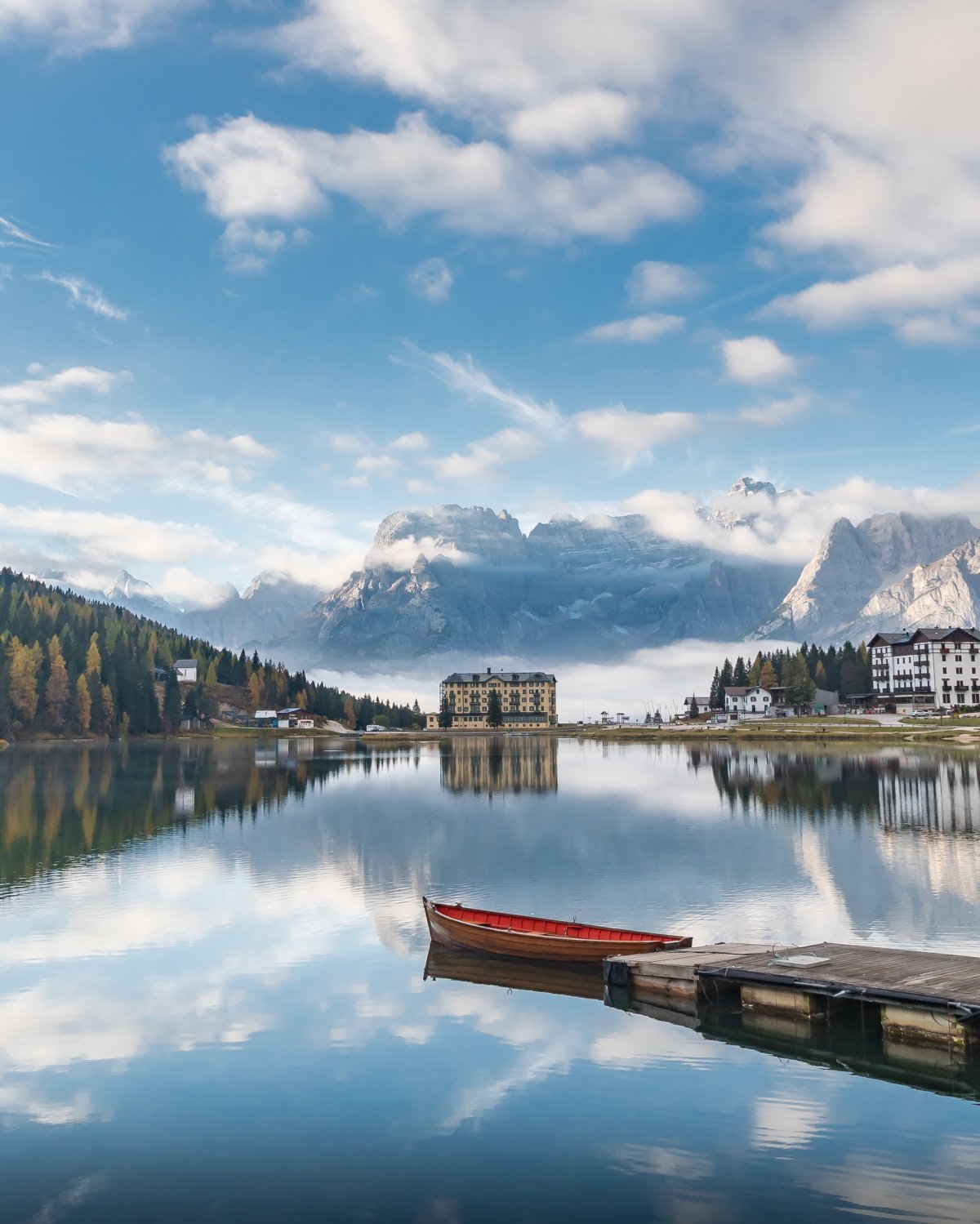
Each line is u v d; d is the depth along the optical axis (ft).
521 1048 103.81
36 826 282.36
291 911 169.17
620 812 309.22
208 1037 107.96
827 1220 70.23
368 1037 108.17
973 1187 74.69
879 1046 103.81
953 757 513.04
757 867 205.36
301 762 619.26
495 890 185.78
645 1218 70.85
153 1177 77.41
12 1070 99.14
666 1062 100.37
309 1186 75.82
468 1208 72.23
